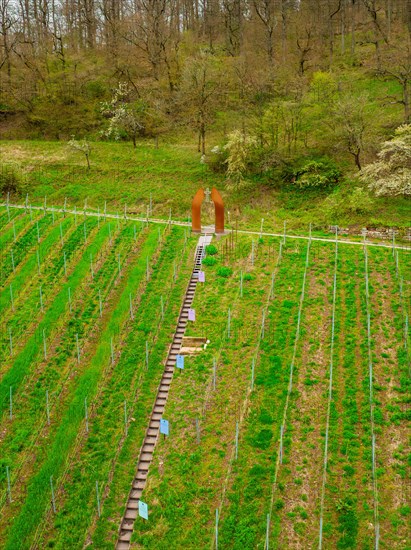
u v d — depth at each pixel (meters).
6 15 104.31
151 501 32.62
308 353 42.12
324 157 72.44
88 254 56.22
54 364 42.91
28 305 49.38
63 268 54.47
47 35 110.12
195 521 31.30
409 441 34.81
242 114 79.88
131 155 80.75
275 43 108.25
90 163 78.88
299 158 73.19
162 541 30.52
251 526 30.67
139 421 37.97
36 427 37.81
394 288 48.44
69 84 97.19
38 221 63.59
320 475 33.19
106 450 35.91
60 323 46.84
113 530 31.53
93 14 118.75
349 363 40.88
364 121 71.38
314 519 31.00
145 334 45.47
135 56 102.75
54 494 33.19
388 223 58.88
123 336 45.25
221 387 39.66
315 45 105.06
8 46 106.69
